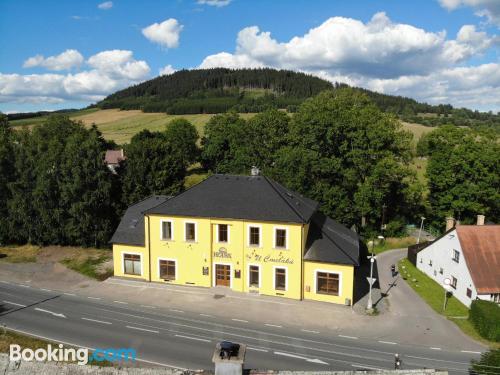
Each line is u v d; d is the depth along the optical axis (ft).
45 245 195.83
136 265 150.20
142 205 164.76
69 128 315.58
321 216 162.71
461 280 134.41
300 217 130.93
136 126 555.69
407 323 117.50
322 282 132.05
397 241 211.00
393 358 97.66
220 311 123.95
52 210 188.65
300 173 205.36
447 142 212.64
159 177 207.51
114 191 201.16
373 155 214.90
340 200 207.21
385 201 224.74
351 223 217.15
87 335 108.47
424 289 145.79
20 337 105.29
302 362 95.25
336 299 130.11
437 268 153.07
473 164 202.59
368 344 104.73
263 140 277.44
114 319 118.62
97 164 188.34
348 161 222.48
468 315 120.67
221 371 54.54
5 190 195.83
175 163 219.20
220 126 359.25
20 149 199.82
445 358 97.81
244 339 106.83
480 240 135.54
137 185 202.18
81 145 189.06
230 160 337.31
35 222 191.93
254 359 96.43
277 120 276.41
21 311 124.16
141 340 105.91
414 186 207.92
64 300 132.87
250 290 137.80
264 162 270.87
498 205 208.44
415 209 235.40
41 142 202.69
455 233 139.13
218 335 108.99
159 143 217.77
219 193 144.87
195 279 142.61
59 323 115.85
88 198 185.78
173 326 114.11
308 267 132.16
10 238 198.59
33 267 165.37
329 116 224.33
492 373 77.66
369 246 204.13
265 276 135.64
